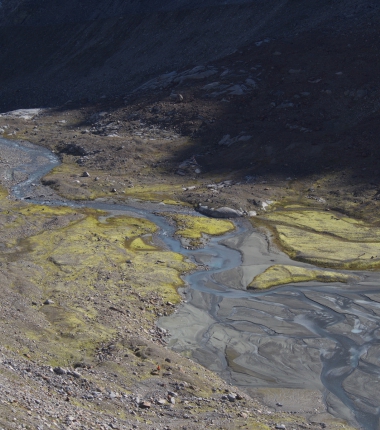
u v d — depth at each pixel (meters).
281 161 89.44
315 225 70.81
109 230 69.06
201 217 74.19
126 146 97.88
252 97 104.06
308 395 37.88
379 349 43.56
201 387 36.75
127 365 37.91
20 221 70.50
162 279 55.03
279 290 54.16
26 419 24.95
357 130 92.06
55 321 44.16
